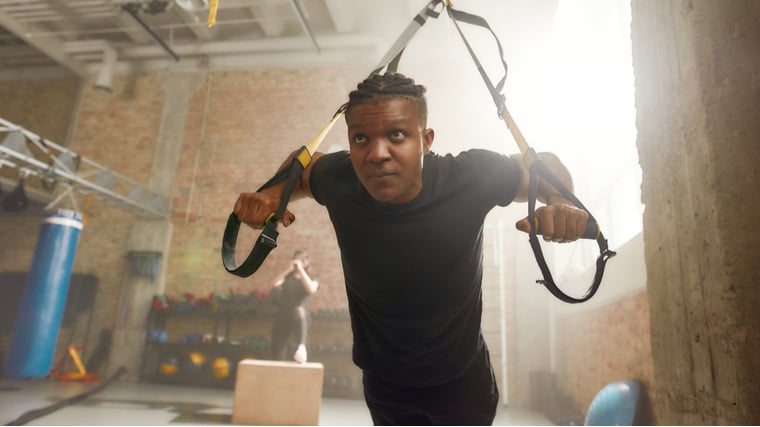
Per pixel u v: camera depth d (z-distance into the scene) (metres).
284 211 0.79
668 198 1.59
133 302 7.58
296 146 8.01
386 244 0.81
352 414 5.15
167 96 8.59
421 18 1.18
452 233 0.81
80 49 8.43
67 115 8.77
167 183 8.17
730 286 1.23
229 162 8.13
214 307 7.15
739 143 1.29
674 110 1.52
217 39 8.48
